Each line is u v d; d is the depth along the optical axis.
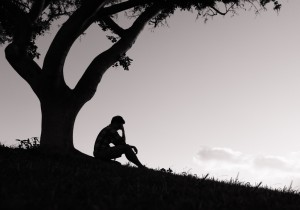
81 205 4.61
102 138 11.45
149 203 5.09
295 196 7.19
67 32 13.65
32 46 14.53
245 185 8.37
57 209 4.30
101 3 13.61
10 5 14.72
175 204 5.17
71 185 5.88
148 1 14.79
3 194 4.70
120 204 4.75
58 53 13.59
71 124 14.06
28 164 7.72
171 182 7.41
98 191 5.54
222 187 7.38
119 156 11.23
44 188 5.41
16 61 14.03
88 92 14.26
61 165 8.41
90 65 14.59
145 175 8.11
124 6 14.80
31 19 15.03
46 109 13.92
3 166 7.21
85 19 13.80
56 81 13.78
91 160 10.96
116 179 6.79
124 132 11.84
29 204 4.33
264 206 5.76
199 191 6.57
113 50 14.92
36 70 14.19
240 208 5.53
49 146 13.59
